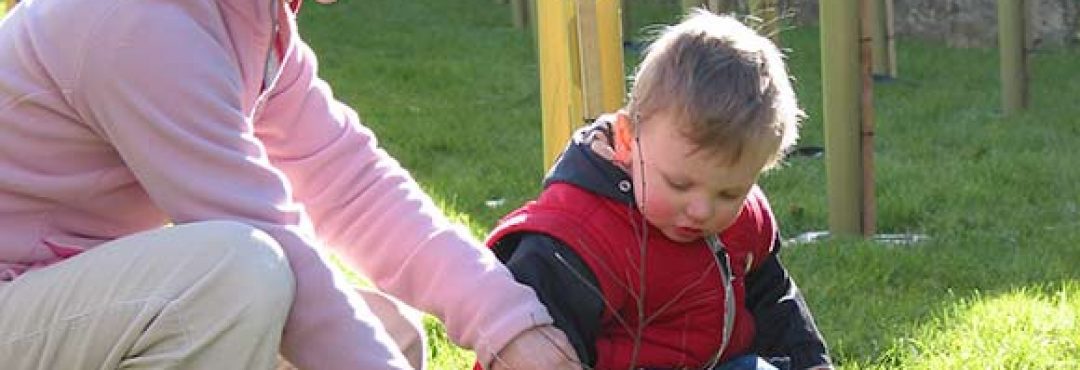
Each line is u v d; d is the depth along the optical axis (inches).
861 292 256.1
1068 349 219.9
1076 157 388.2
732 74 135.1
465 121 442.0
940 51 588.7
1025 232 307.9
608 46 187.5
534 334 134.2
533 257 140.9
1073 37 583.8
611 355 144.3
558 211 143.3
